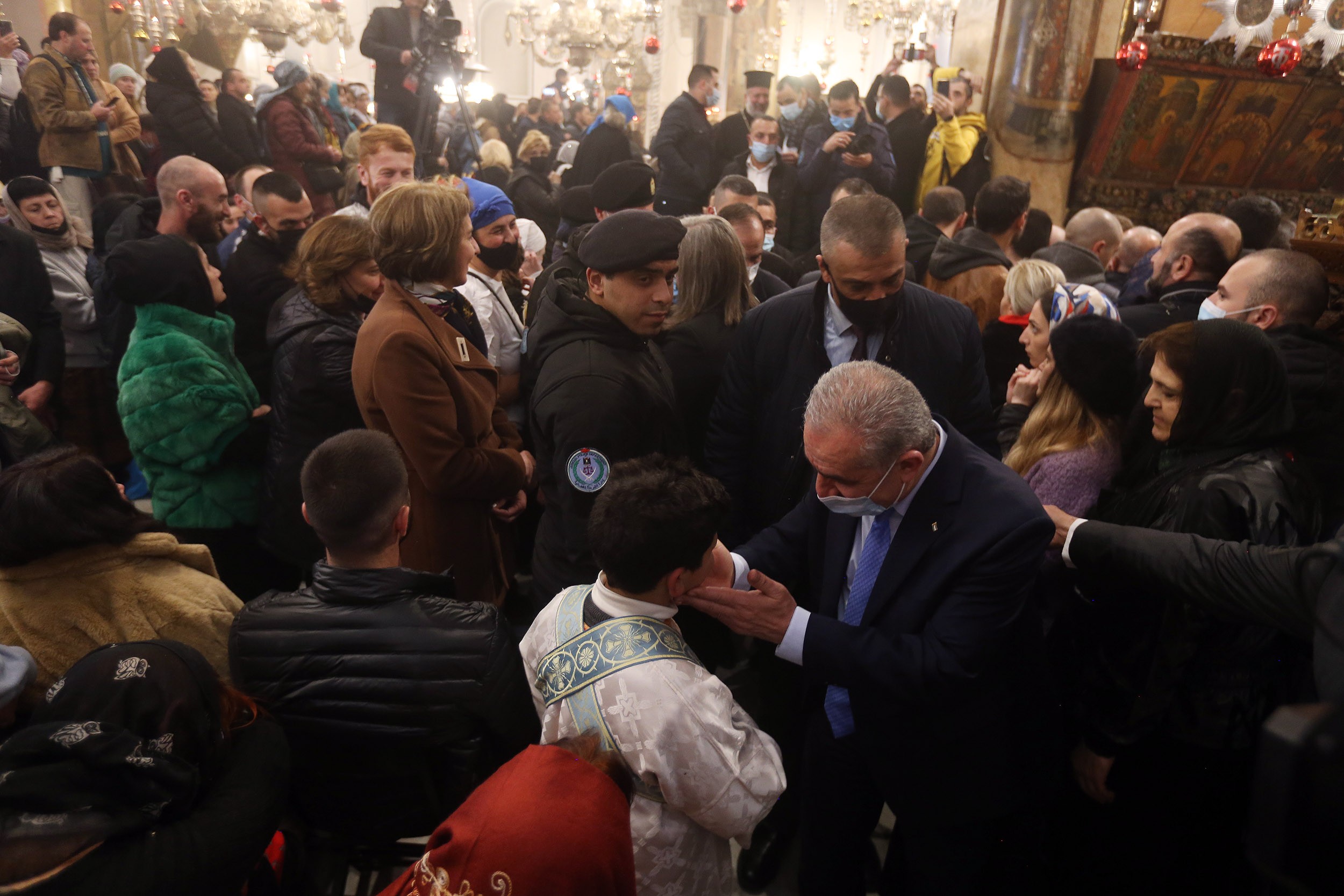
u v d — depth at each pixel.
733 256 2.45
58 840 1.03
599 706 1.29
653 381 2.08
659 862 1.32
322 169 4.95
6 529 1.42
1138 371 1.90
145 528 1.57
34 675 1.40
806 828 1.89
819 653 1.50
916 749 1.62
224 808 1.20
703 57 12.45
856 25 12.23
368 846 1.73
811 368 2.20
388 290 2.14
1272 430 1.57
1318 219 2.18
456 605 1.55
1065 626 1.91
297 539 2.53
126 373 2.50
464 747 1.54
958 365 2.19
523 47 16.91
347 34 9.92
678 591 1.35
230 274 2.93
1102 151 5.79
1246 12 3.42
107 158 5.18
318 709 1.49
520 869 0.84
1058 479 1.93
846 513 1.52
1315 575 1.22
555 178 7.16
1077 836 1.95
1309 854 0.43
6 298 3.09
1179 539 1.48
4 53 5.48
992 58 5.96
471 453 2.16
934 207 3.94
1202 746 1.65
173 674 1.20
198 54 9.06
